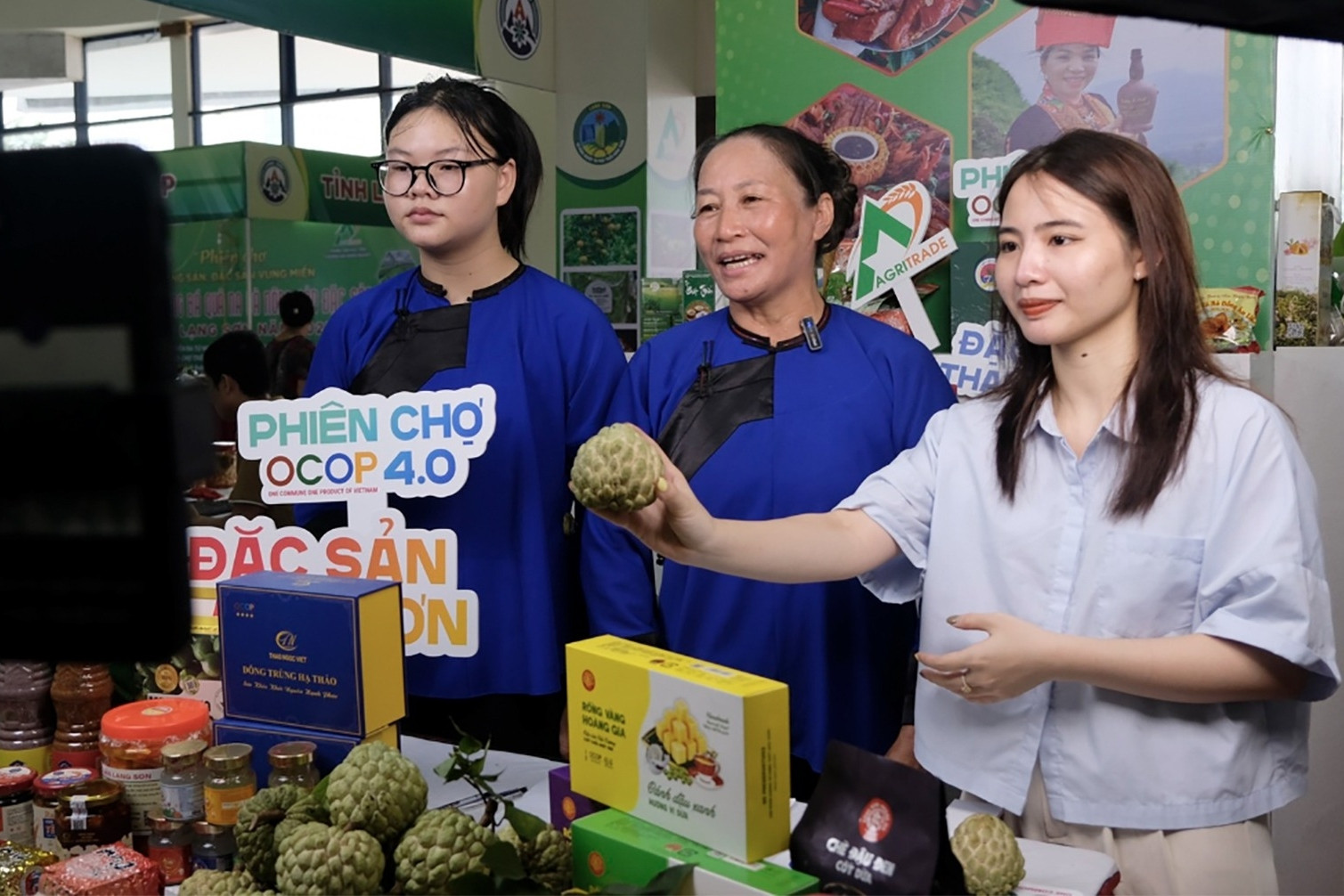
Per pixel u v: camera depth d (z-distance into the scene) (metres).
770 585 2.10
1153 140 2.67
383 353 2.27
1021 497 1.59
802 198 2.12
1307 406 2.87
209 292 6.31
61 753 1.62
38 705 1.70
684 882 1.06
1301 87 5.61
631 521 1.53
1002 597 1.60
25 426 0.45
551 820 1.31
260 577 1.59
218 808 1.39
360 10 4.60
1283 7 0.72
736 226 2.09
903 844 1.04
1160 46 2.64
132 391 0.45
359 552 1.80
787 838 1.11
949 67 2.86
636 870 1.11
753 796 1.07
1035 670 1.40
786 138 2.14
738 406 2.15
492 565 2.18
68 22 9.42
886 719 2.14
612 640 1.26
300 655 1.48
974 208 2.81
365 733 1.46
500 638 2.18
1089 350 1.52
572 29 7.95
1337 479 2.85
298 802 1.21
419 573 1.79
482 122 2.18
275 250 6.45
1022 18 2.77
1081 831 1.53
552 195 8.47
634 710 1.17
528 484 2.20
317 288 6.64
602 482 1.39
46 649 0.45
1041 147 1.53
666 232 8.20
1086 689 1.52
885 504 1.71
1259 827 1.50
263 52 10.02
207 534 1.80
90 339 0.45
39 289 0.45
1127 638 1.50
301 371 5.05
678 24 8.12
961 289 2.75
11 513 0.45
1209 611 1.46
